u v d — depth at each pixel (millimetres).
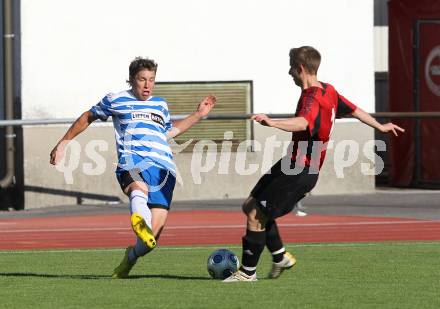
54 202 53500
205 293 21656
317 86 22703
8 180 52719
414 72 58906
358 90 55781
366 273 25391
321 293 21625
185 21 54625
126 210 50375
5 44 52969
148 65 24000
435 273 25391
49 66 53531
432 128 58000
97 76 53969
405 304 20125
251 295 21328
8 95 52781
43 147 53375
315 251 31266
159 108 24250
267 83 55312
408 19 59281
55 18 53531
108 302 20500
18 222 45312
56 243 36000
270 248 23844
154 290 22203
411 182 59438
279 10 55281
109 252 32250
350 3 55594
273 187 22500
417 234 37812
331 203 51625
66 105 53719
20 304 20344
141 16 54281
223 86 55094
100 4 53875
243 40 55125
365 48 55719
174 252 31906
